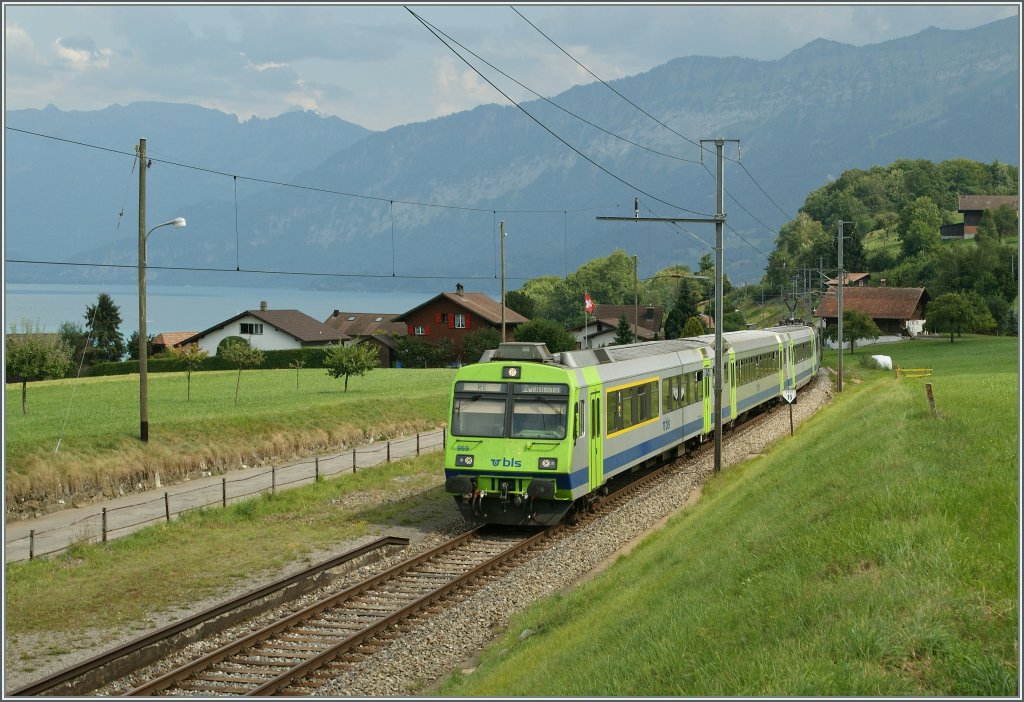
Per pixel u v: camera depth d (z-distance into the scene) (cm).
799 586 1152
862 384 6109
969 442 1819
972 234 15688
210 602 1706
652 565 1662
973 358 7762
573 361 2258
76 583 1817
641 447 2633
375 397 4600
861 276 14288
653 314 12462
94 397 4631
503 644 1433
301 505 2534
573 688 1052
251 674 1336
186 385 5512
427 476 3006
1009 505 1262
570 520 2270
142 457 2981
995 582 1012
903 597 998
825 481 1802
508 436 2138
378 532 2236
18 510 2511
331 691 1273
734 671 957
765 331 4909
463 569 1878
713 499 2355
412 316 9356
